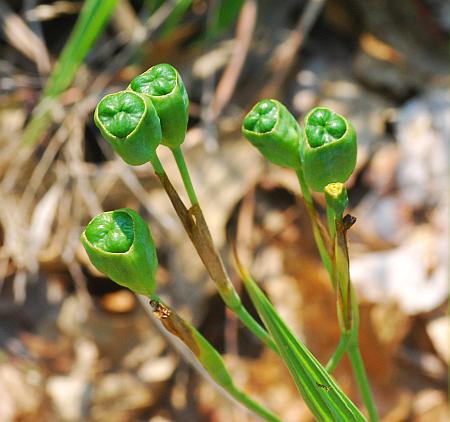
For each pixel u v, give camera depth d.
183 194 0.43
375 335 0.40
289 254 0.42
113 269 0.25
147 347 0.42
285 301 0.41
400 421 0.40
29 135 0.41
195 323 0.41
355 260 0.42
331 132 0.25
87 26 0.36
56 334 0.43
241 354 0.42
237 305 0.27
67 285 0.43
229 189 0.43
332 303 0.40
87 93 0.44
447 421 0.39
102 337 0.42
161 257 0.43
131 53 0.44
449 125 0.44
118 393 0.41
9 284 0.44
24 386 0.42
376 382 0.40
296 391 0.41
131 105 0.25
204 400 0.41
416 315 0.41
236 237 0.42
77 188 0.43
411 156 0.44
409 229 0.42
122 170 0.43
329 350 0.40
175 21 0.42
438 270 0.41
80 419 0.41
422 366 0.40
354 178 0.44
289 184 0.43
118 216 0.25
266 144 0.26
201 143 0.44
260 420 0.40
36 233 0.42
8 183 0.43
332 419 0.27
